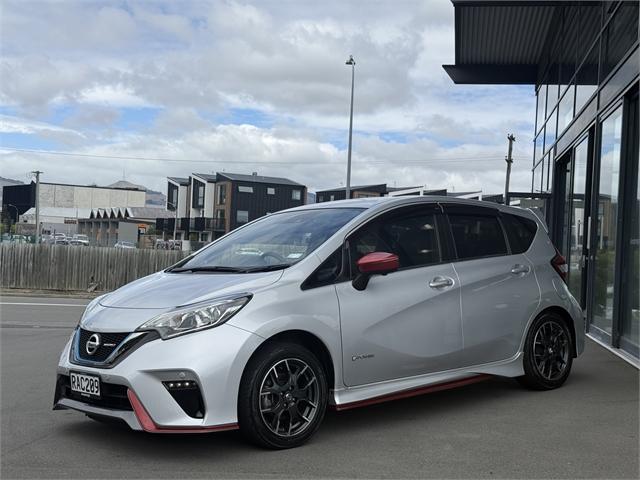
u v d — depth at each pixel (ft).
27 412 17.90
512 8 43.19
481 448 14.62
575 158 40.52
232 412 13.67
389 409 17.98
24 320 40.57
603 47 32.12
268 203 253.85
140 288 16.02
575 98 39.47
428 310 17.02
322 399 14.97
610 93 29.84
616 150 28.96
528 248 20.27
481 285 18.35
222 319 13.92
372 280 16.34
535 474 13.05
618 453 14.28
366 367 15.78
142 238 189.88
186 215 274.98
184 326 13.76
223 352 13.60
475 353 18.02
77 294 68.54
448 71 56.44
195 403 13.56
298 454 14.24
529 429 16.03
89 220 309.22
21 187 352.69
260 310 14.26
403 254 17.28
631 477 12.90
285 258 16.11
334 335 15.21
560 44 44.57
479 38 49.26
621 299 27.40
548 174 50.06
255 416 13.94
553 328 20.20
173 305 14.25
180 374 13.41
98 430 16.14
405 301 16.60
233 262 16.92
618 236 27.43
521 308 19.22
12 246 72.43
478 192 205.46
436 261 17.87
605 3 32.07
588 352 27.37
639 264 25.27
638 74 24.93
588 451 14.40
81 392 14.46
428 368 17.03
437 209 18.57
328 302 15.30
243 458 13.98
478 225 19.33
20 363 25.29
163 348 13.57
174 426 13.34
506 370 18.83
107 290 72.59
